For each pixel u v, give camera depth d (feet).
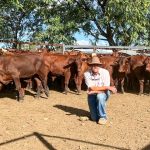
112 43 101.96
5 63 41.45
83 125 31.55
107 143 26.99
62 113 35.86
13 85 48.16
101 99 31.76
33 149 25.52
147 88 55.16
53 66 47.85
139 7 89.10
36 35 94.07
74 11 98.48
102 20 95.71
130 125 31.91
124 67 49.24
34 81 48.67
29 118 33.50
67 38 93.45
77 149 25.66
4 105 39.27
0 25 103.24
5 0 83.41
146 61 49.06
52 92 49.06
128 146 26.43
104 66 50.14
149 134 29.40
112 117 34.58
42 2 98.02
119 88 52.95
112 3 88.63
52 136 28.37
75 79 48.98
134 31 91.45
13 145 26.23
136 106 40.57
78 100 43.42
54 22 92.38
